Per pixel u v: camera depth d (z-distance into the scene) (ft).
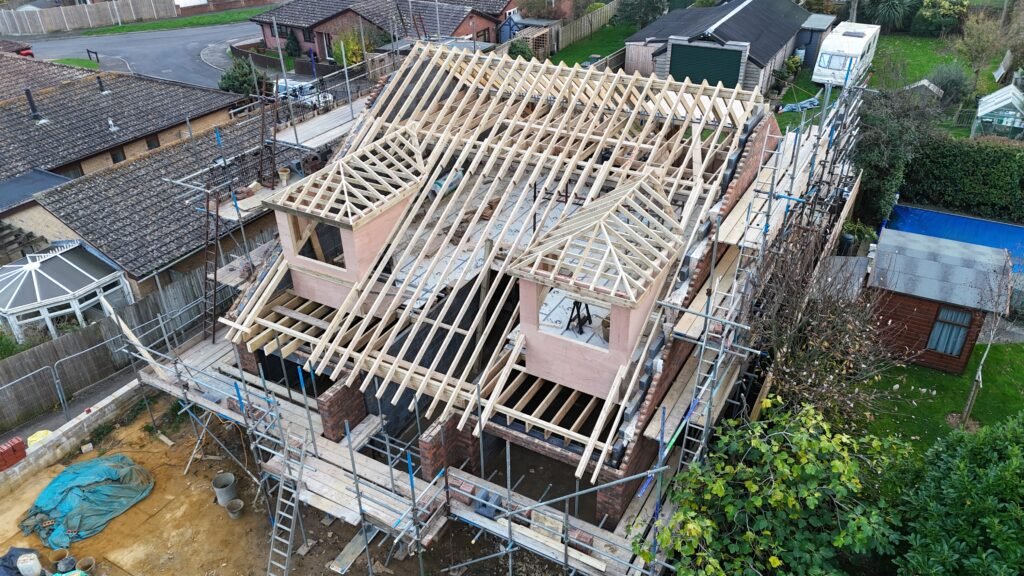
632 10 159.74
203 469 61.46
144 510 57.67
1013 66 127.85
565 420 58.08
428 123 67.21
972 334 66.33
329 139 69.26
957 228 93.15
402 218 58.65
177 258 76.79
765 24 132.05
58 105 111.04
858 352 60.75
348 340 55.93
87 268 76.02
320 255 62.54
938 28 154.10
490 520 48.08
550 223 62.44
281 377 64.80
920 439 61.77
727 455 48.91
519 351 51.01
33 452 60.95
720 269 55.47
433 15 153.48
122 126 108.27
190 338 72.64
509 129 62.90
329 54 162.09
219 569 52.70
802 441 41.96
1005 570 36.11
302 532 53.42
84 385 71.61
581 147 60.49
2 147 99.76
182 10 220.84
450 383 51.47
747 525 42.88
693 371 53.01
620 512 48.24
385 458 58.65
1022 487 38.78
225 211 64.95
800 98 126.11
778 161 60.54
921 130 88.63
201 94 119.14
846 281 60.85
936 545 39.27
